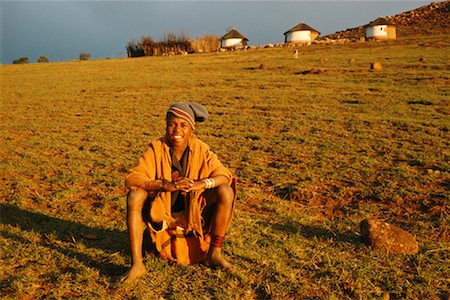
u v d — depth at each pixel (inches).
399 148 367.2
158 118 565.0
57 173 313.3
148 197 161.9
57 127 517.3
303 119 518.3
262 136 429.1
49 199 253.3
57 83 1070.4
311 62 1284.4
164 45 2849.4
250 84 899.4
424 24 3102.9
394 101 637.3
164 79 1063.0
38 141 432.5
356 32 3540.8
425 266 170.1
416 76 882.1
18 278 157.0
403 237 183.2
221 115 577.0
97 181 289.3
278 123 497.7
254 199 253.1
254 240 192.2
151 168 163.0
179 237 166.7
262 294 151.2
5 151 397.1
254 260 173.3
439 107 582.2
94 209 236.1
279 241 192.5
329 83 856.9
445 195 245.4
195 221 160.1
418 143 388.2
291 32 2694.4
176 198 165.2
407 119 495.5
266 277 161.3
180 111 161.3
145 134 465.1
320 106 617.0
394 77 889.5
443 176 285.1
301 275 163.8
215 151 376.8
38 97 829.8
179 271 163.0
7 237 195.9
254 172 304.3
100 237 198.1
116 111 636.1
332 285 156.4
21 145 421.7
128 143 417.1
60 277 158.6
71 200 253.3
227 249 181.6
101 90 914.1
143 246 177.5
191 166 164.2
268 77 999.0
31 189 275.1
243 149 380.8
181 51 2780.5
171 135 161.9
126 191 268.7
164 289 152.8
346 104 625.3
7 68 1598.2
